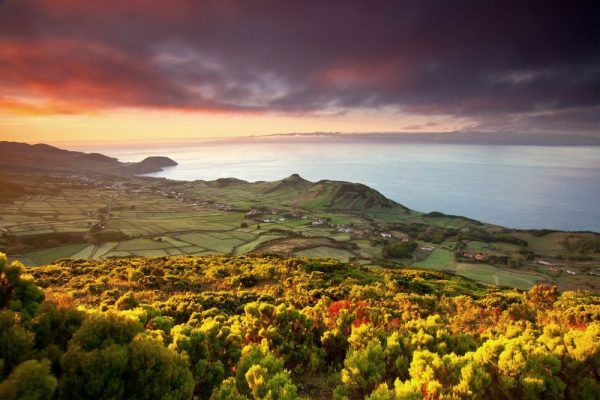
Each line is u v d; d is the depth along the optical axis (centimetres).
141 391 552
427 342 941
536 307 2019
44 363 454
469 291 3120
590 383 681
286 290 2797
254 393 676
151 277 2902
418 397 601
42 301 695
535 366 686
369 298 2297
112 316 610
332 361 1047
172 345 819
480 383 662
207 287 2914
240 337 988
